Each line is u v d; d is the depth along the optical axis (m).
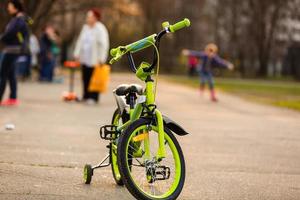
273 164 10.90
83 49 20.73
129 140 7.34
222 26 73.12
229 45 75.19
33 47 34.25
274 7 68.06
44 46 32.78
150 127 7.52
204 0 75.88
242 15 70.81
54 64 33.38
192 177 9.45
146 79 7.69
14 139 12.37
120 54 7.75
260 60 70.06
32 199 7.67
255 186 9.01
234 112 20.64
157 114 7.54
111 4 42.44
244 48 71.69
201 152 11.84
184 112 19.80
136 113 7.77
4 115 16.20
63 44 62.06
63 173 9.30
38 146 11.66
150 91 7.64
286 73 68.94
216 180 9.30
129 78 45.81
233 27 70.94
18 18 17.95
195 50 76.88
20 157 10.44
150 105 7.57
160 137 7.45
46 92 25.48
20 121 15.15
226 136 14.30
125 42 67.06
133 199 7.80
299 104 24.72
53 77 33.44
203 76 27.50
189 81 45.59
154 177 7.46
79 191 8.17
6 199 7.63
